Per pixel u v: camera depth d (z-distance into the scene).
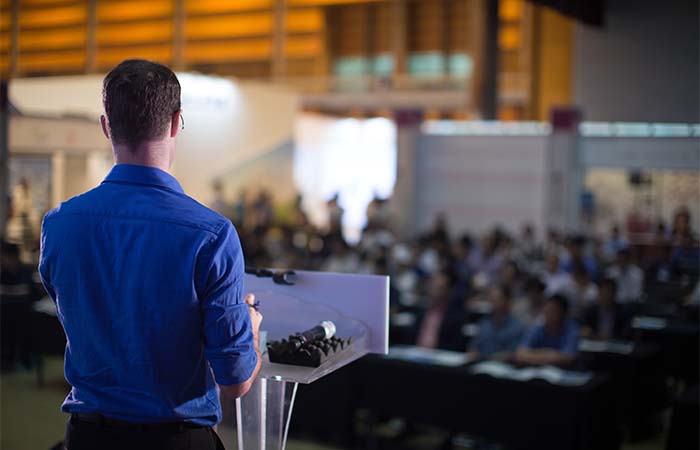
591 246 10.22
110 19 26.39
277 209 16.52
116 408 1.49
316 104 20.86
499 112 22.09
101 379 1.51
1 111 9.02
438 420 4.75
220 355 1.45
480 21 19.91
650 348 5.91
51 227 1.54
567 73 20.89
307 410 5.15
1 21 27.22
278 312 1.88
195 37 25.80
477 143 13.98
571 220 12.19
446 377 4.73
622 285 8.46
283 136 16.75
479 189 13.96
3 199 8.96
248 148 15.92
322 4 24.20
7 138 9.01
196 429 1.53
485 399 4.61
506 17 21.52
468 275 9.08
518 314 6.48
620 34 13.80
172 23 25.78
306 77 24.58
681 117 13.44
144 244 1.45
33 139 9.04
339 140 20.42
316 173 19.98
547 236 12.02
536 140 13.53
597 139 12.14
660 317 7.66
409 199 14.38
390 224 13.99
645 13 13.62
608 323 6.84
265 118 16.33
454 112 20.25
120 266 1.46
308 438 5.25
